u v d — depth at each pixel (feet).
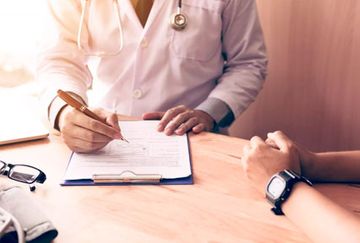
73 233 1.96
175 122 3.16
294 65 5.14
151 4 3.91
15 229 1.76
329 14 4.69
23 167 2.58
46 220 1.89
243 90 4.01
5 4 5.19
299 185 2.15
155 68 3.92
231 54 4.30
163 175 2.47
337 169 2.48
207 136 3.08
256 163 2.37
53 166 2.65
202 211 2.12
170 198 2.25
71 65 3.88
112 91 4.12
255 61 4.22
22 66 5.31
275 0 4.99
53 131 3.19
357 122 4.92
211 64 4.11
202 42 3.92
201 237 1.91
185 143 2.91
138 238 1.91
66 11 3.97
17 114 3.47
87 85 4.20
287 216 2.08
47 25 4.04
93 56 4.16
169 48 3.87
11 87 5.13
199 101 4.21
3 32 5.22
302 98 5.23
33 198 2.16
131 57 3.95
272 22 5.10
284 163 2.35
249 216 2.08
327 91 5.02
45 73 3.74
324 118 5.16
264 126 5.64
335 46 4.78
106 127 2.80
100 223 2.03
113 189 2.36
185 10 3.87
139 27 3.86
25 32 5.19
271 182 2.21
